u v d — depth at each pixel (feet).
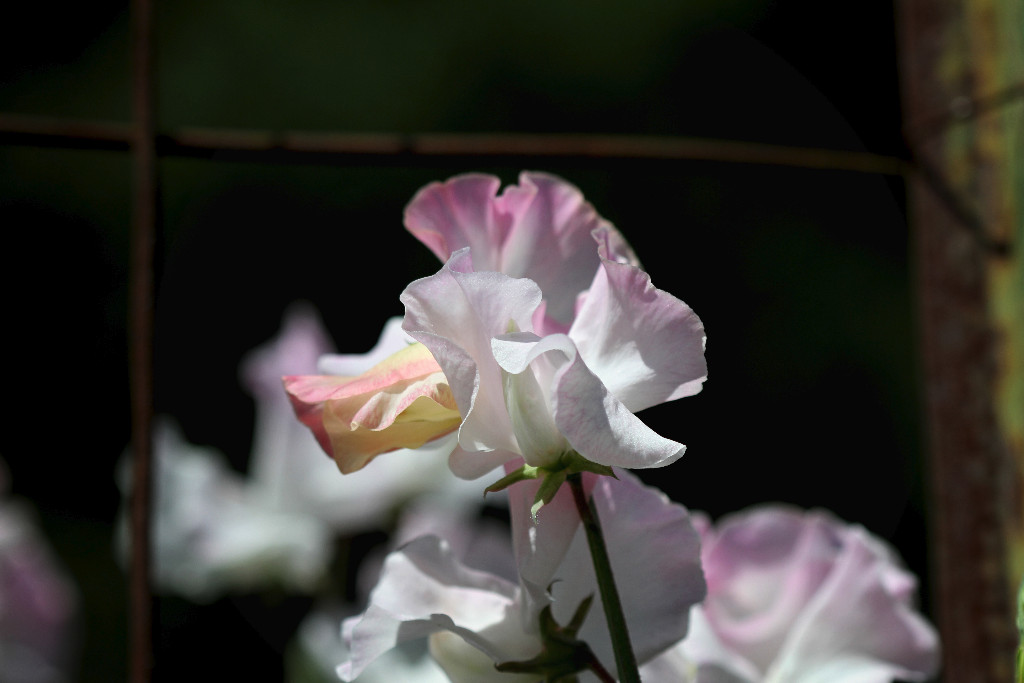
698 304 11.09
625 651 2.39
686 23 11.95
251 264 10.88
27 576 5.11
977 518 2.75
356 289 10.94
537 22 11.97
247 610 4.25
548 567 2.42
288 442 4.21
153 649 2.61
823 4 11.44
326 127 11.62
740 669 2.63
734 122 11.71
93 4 12.07
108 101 11.97
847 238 11.21
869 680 2.70
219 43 11.60
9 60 11.87
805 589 2.73
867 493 10.70
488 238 2.49
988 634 2.74
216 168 11.00
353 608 4.16
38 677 5.03
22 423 10.74
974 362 2.76
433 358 2.42
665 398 2.41
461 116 11.76
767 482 10.74
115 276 11.18
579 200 2.50
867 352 10.96
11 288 10.99
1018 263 2.74
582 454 2.37
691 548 2.50
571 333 2.43
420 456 4.15
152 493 2.63
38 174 11.18
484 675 2.48
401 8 11.93
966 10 2.78
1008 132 2.75
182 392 10.48
